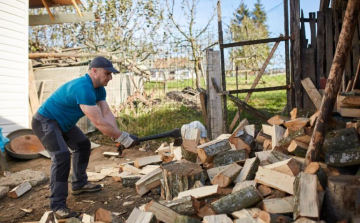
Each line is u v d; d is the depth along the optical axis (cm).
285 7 551
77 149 371
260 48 1230
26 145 620
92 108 313
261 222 222
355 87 450
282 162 267
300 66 545
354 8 242
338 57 252
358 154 256
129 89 954
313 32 581
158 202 255
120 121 765
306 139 305
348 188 213
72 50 1072
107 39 1309
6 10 670
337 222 207
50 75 862
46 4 789
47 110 325
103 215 240
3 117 661
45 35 1356
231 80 1254
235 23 1244
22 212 348
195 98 865
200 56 890
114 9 1358
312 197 208
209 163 353
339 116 382
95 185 390
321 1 680
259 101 982
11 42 685
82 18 846
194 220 229
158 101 854
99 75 327
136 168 436
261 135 377
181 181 301
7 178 439
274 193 257
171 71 873
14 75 692
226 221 227
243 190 250
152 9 1298
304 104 551
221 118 592
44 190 416
